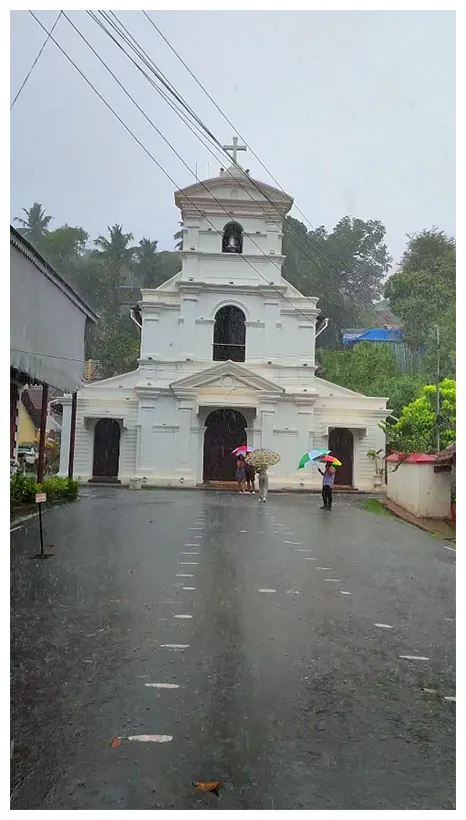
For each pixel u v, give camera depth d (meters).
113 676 6.10
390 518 20.91
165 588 9.60
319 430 32.69
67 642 7.03
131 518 17.80
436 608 9.26
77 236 56.34
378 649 7.29
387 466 26.95
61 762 4.55
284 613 8.57
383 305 56.12
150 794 4.22
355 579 11.04
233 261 32.88
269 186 32.69
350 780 4.49
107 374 49.66
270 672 6.38
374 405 33.03
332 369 42.06
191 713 5.36
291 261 52.72
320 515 20.80
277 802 4.20
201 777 4.43
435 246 44.94
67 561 11.29
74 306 18.27
